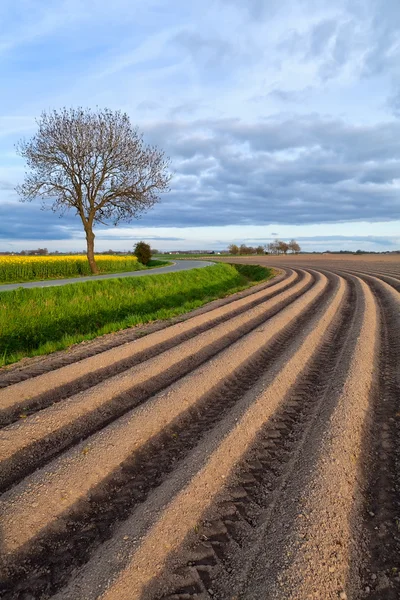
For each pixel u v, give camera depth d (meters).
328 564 2.73
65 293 13.84
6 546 2.98
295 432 4.82
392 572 2.76
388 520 3.28
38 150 25.69
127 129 27.11
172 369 7.20
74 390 6.20
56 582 2.70
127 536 3.02
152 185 28.05
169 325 10.89
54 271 26.89
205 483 3.69
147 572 2.71
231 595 2.55
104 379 6.68
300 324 11.03
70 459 4.05
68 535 3.15
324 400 5.63
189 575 2.71
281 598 2.45
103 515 3.38
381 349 8.56
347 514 3.27
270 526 3.15
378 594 2.58
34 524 3.20
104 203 27.62
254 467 4.06
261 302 15.69
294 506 3.31
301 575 2.61
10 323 10.20
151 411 5.18
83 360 7.37
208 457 4.09
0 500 3.42
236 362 7.28
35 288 13.36
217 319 12.02
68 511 3.40
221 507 3.42
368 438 4.72
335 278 27.52
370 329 9.95
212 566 2.79
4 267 23.62
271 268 39.94
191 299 17.88
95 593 2.53
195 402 5.66
